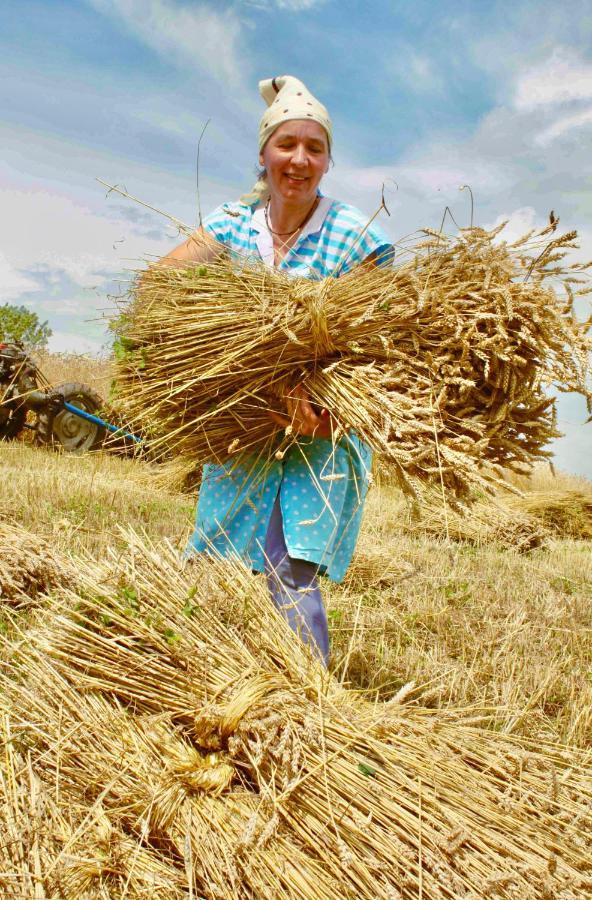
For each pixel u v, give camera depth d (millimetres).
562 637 4586
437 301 2668
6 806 2004
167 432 3111
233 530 3109
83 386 10930
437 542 7406
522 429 2752
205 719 2221
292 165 2957
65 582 3969
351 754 2094
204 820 2002
